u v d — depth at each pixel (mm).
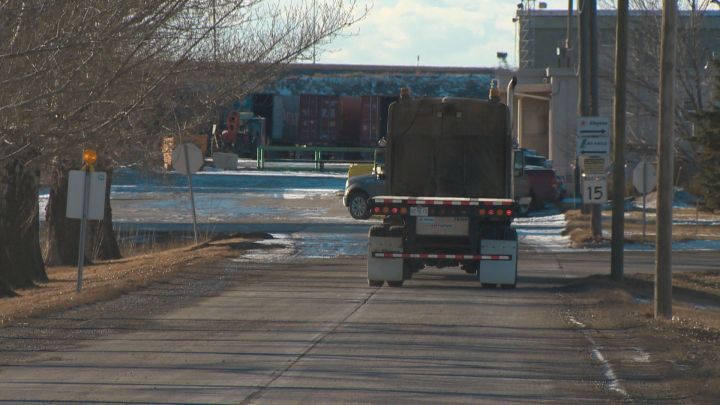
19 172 84875
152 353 48438
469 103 83438
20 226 85312
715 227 145875
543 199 183625
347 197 166000
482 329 56500
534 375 43375
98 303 67125
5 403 37688
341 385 40906
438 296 72375
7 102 63125
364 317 61000
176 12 68125
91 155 73750
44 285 85562
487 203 76500
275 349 49562
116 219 168625
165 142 116625
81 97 66688
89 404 37438
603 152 97312
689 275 93812
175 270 88312
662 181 62000
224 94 95562
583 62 135375
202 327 56844
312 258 103625
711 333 55406
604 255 111375
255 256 105188
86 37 62562
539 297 72312
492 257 76750
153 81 77250
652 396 39188
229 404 37375
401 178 84750
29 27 60375
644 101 197000
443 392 39719
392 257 77375
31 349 49562
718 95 141750
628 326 57875
